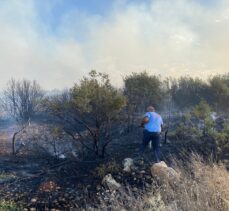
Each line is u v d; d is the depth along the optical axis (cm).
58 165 884
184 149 868
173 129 1085
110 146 1016
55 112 984
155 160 824
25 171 855
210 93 1462
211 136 950
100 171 768
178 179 617
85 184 737
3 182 777
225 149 853
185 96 1493
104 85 967
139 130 1135
